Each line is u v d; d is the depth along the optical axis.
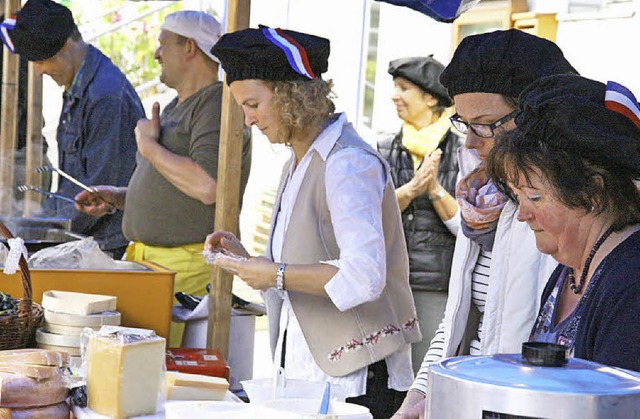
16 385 2.14
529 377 1.08
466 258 2.32
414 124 4.45
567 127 1.45
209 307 3.27
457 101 2.19
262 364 5.87
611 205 1.51
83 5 7.43
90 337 2.26
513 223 2.14
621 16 4.30
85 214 4.58
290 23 6.91
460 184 2.27
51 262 3.05
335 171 2.71
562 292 1.72
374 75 6.05
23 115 5.62
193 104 3.82
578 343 1.48
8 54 5.59
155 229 3.86
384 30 5.97
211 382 2.33
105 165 4.65
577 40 4.56
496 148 1.58
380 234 2.69
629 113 1.46
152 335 2.28
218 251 3.04
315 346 2.80
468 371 1.12
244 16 3.30
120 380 2.18
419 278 4.32
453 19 3.20
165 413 2.14
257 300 6.96
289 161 2.95
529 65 2.07
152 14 7.37
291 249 2.80
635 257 1.46
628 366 1.36
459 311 2.34
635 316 1.39
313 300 2.80
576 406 1.02
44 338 2.71
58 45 4.70
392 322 2.83
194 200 3.83
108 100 4.67
